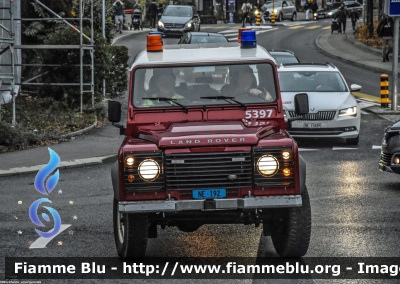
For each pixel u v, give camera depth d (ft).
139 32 183.73
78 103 84.69
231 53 34.32
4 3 89.56
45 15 99.50
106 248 34.17
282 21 240.32
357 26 198.70
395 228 37.01
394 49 90.53
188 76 33.68
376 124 82.28
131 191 29.76
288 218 30.73
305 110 33.53
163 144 29.76
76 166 57.98
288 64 75.05
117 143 67.41
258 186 29.76
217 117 33.14
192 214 30.35
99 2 103.86
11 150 63.93
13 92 71.87
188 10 164.66
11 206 44.09
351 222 38.47
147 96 33.53
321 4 288.51
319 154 63.72
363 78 125.18
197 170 29.76
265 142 29.96
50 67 84.64
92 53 83.51
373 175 53.31
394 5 89.71
